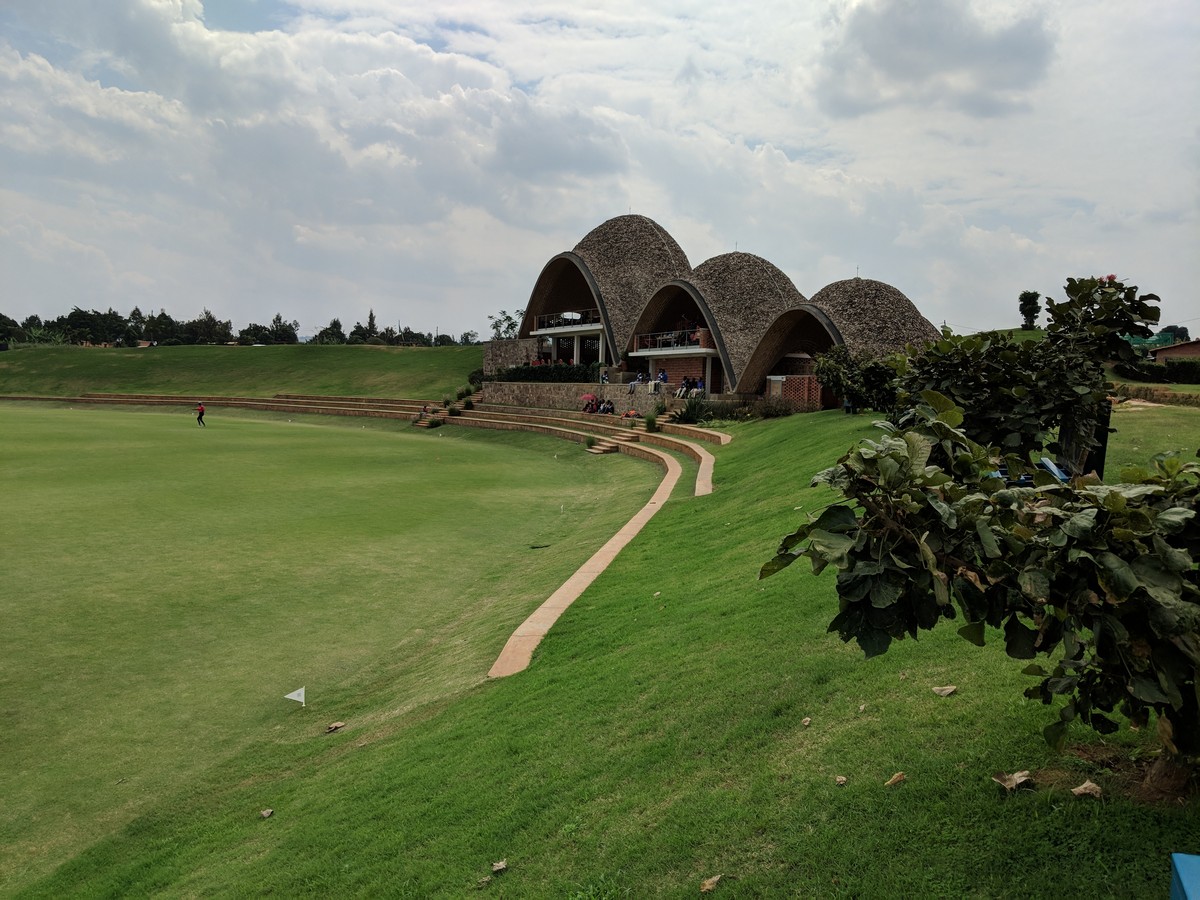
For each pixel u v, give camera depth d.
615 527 14.70
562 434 35.56
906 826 3.69
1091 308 6.00
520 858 4.32
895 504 2.78
